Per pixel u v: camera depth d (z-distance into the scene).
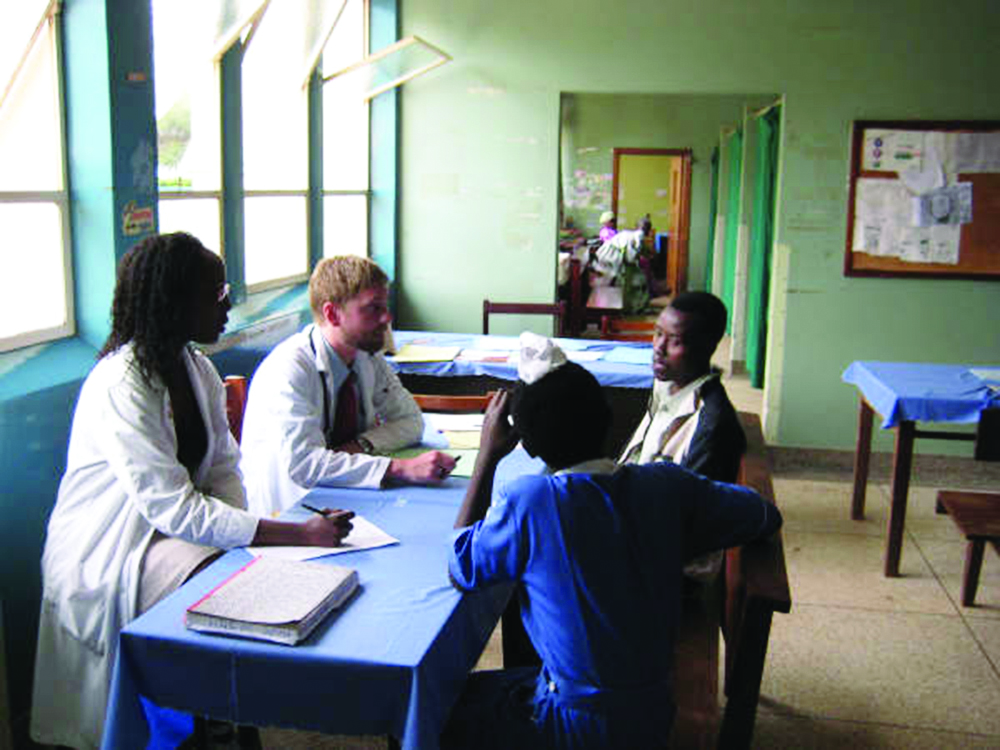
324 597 1.65
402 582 1.80
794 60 5.12
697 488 1.75
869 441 4.34
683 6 5.17
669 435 2.27
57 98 2.72
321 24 4.35
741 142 8.84
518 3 5.29
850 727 2.68
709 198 12.52
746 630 1.94
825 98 5.12
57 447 2.59
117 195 2.80
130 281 2.09
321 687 1.53
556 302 5.40
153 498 2.00
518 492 1.63
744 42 5.15
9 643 2.43
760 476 2.38
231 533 1.96
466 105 5.44
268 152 4.40
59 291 2.80
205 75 3.67
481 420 3.00
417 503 2.25
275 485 2.56
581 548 1.58
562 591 1.58
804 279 5.27
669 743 1.77
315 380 2.54
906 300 5.22
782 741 2.60
